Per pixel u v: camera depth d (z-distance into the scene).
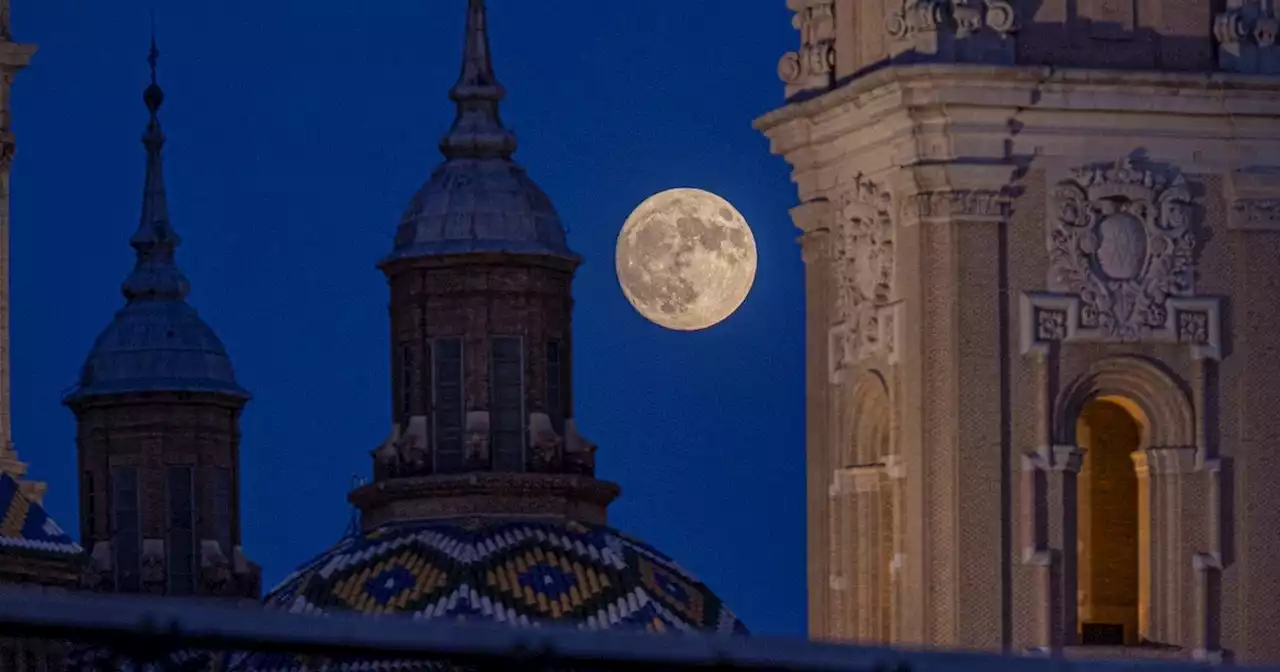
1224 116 184.25
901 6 182.75
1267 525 186.38
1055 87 181.38
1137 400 185.62
